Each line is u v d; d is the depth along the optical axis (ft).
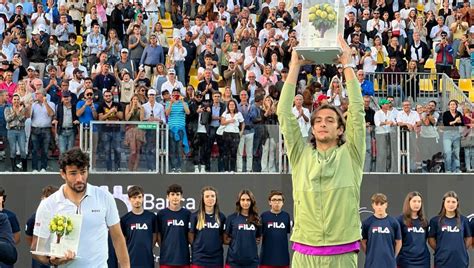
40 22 84.74
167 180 61.62
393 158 62.64
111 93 65.21
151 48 79.00
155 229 51.03
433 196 62.64
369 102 68.95
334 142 23.27
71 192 27.30
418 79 77.61
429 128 62.90
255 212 51.19
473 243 50.85
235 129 62.34
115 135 61.46
